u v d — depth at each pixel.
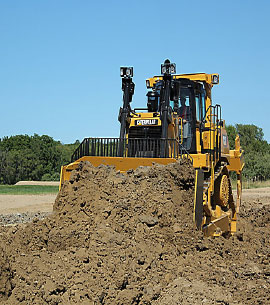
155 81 12.77
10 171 68.31
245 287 7.30
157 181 9.48
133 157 10.57
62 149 78.75
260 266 8.55
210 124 11.66
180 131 11.58
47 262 7.11
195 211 9.41
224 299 6.69
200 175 9.73
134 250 7.67
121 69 11.51
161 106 11.17
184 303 6.55
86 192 9.21
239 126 83.25
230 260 8.86
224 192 11.53
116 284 6.59
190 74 12.27
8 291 6.07
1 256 6.36
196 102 12.00
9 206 20.42
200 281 7.46
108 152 10.66
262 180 44.69
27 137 80.06
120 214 8.76
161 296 6.83
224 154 12.33
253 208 18.22
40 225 8.55
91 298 6.18
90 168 9.73
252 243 10.69
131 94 11.59
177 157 10.20
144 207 9.02
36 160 72.69
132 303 6.36
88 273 6.79
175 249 8.48
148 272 7.34
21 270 6.62
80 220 8.61
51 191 31.53
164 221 8.80
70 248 7.73
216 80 12.42
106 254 7.35
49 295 6.14
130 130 11.12
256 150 79.19
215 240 9.45
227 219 11.66
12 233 8.77
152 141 10.66
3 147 77.75
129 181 9.58
